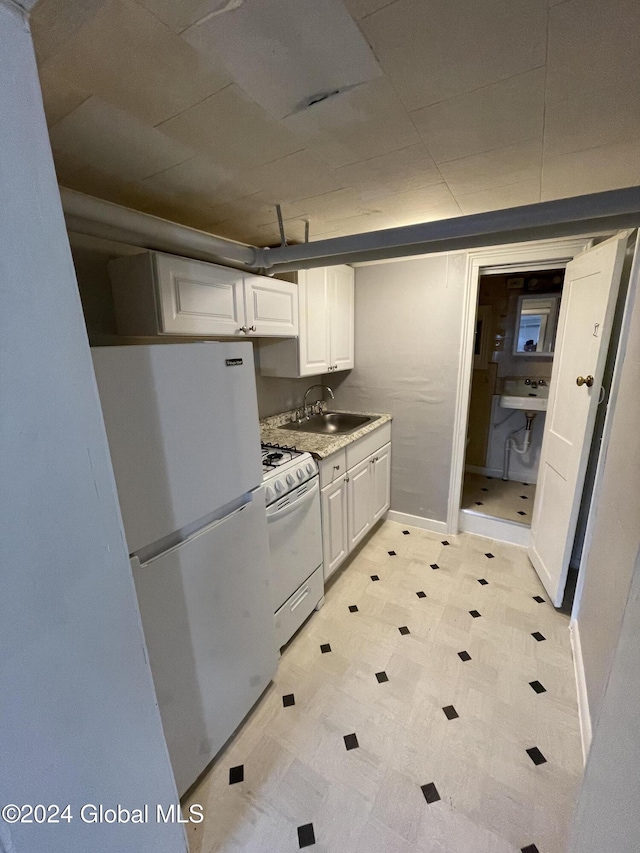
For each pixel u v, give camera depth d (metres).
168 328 1.50
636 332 1.40
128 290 1.53
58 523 0.62
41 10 0.54
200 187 1.37
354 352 2.93
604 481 1.61
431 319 2.59
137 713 0.81
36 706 0.62
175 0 0.60
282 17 0.65
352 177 1.33
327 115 0.96
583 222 1.40
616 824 0.71
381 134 1.05
